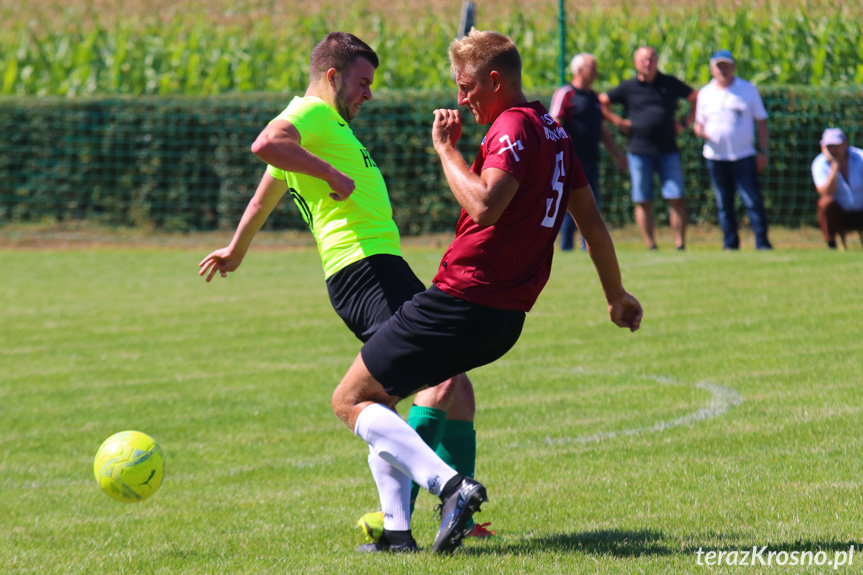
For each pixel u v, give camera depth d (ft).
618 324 32.48
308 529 32.78
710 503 32.81
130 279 103.71
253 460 43.11
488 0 178.09
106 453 31.73
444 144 27.37
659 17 154.40
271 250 125.70
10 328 78.07
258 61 161.68
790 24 146.20
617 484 35.96
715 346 61.05
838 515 30.37
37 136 142.00
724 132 98.48
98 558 29.63
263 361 64.23
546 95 126.41
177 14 171.73
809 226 120.06
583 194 30.30
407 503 29.89
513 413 48.70
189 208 139.64
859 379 50.11
